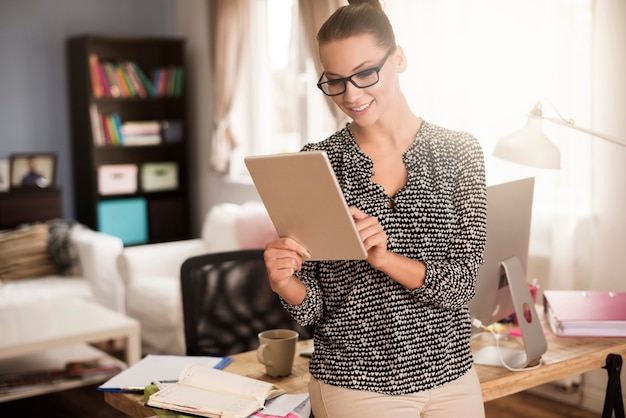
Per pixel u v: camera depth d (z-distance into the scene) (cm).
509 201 197
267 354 191
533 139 213
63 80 584
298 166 122
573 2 323
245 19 528
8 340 329
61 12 580
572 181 330
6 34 559
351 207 130
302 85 493
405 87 398
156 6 621
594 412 338
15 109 565
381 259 129
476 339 221
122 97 571
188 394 154
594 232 328
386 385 135
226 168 556
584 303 229
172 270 464
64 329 347
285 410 153
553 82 334
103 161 602
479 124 368
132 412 171
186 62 614
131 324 357
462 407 139
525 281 198
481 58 364
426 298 134
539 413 340
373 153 140
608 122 319
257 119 539
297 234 134
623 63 312
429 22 384
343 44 128
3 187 541
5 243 474
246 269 240
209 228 478
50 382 346
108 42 596
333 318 139
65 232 485
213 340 232
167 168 604
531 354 191
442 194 138
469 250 138
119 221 581
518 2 348
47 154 558
